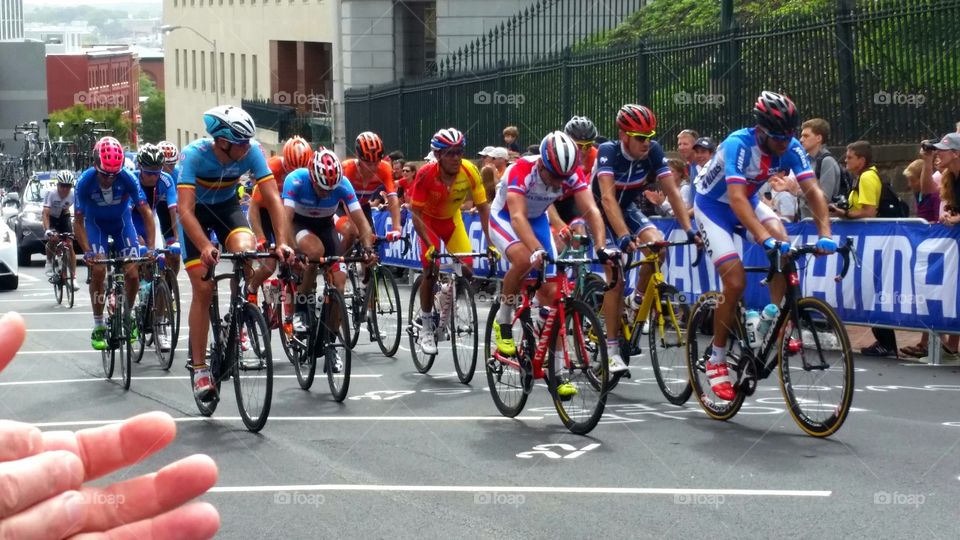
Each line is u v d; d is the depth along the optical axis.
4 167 32.47
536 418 5.98
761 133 5.32
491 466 4.81
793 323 5.26
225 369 6.16
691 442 5.22
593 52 14.28
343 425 5.87
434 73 21.42
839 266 7.98
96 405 6.75
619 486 4.41
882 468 4.57
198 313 6.21
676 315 6.24
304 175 7.36
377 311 8.70
